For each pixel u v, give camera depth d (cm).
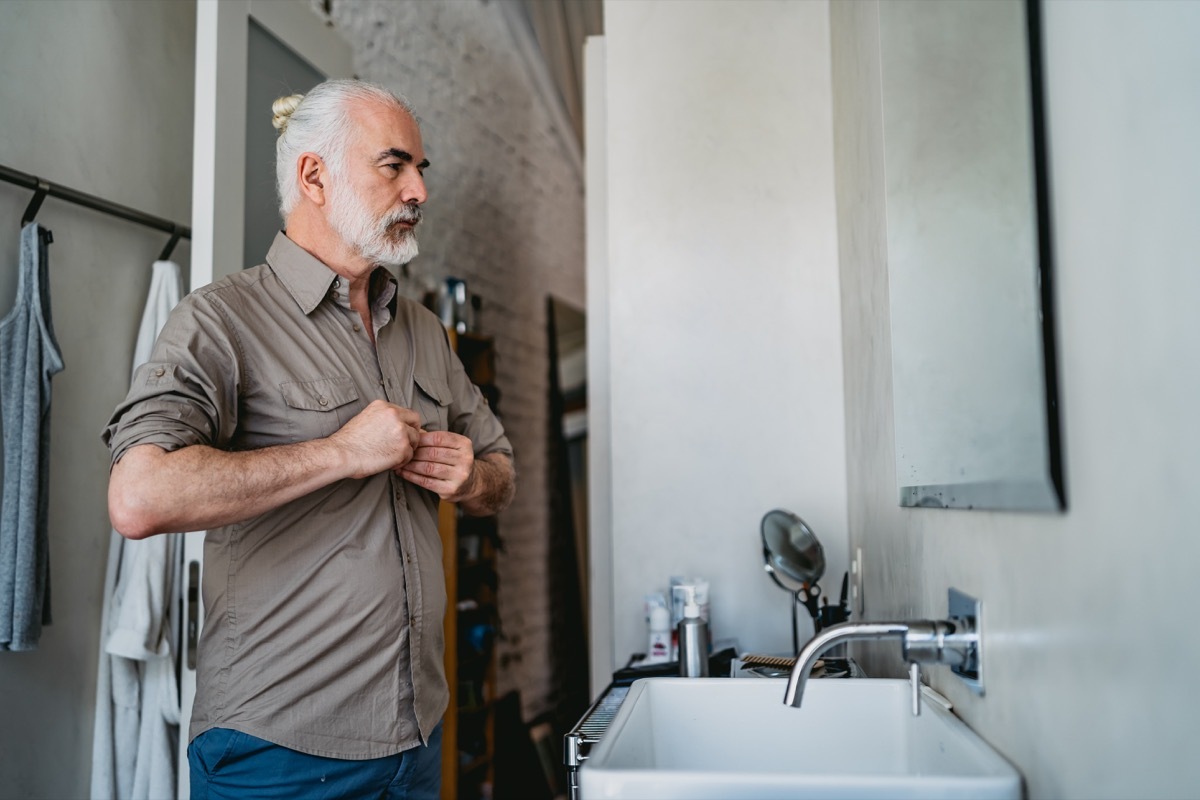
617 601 215
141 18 211
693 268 218
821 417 212
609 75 223
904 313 129
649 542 215
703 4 222
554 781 389
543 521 441
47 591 167
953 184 101
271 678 128
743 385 215
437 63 365
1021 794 82
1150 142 60
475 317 360
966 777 83
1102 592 68
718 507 214
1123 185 63
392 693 136
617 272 220
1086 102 69
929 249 113
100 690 186
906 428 128
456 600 307
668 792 86
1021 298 80
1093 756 70
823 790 84
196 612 174
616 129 222
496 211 410
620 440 218
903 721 122
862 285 177
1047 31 76
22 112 177
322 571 132
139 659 185
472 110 392
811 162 216
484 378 357
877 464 163
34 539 160
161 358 125
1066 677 75
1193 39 54
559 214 489
